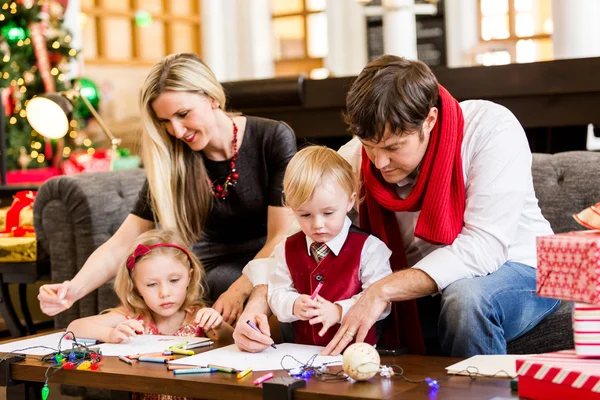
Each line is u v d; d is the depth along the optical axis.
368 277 2.01
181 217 2.54
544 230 2.14
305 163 1.95
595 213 1.55
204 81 2.40
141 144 2.67
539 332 2.09
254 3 9.57
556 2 5.42
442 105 2.02
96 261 2.48
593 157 2.52
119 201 3.13
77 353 1.93
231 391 1.63
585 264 1.45
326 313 1.89
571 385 1.40
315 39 9.27
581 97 3.62
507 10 8.06
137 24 9.25
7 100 5.87
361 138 1.91
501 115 2.05
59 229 3.05
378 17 8.74
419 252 2.18
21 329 3.31
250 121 2.59
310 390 1.55
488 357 1.73
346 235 2.04
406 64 1.91
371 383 1.59
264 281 2.12
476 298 1.89
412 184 2.10
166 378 1.71
